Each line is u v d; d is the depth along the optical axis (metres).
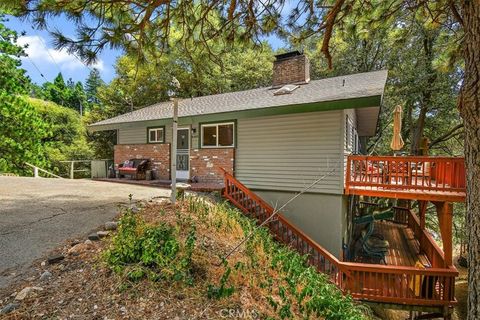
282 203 8.15
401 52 14.05
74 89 44.62
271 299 2.81
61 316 2.26
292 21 5.05
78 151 20.95
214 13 4.86
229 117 8.02
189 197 5.56
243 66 19.59
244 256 3.80
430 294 5.39
